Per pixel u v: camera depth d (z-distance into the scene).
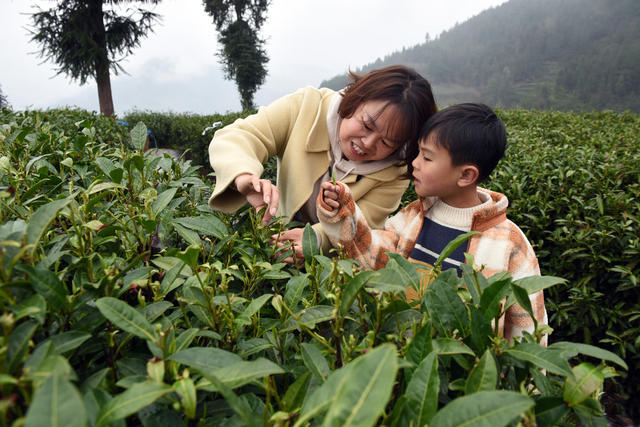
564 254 2.66
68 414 0.38
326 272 0.99
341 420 0.39
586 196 2.92
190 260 0.74
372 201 1.94
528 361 0.69
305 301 0.86
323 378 0.63
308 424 0.55
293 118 1.98
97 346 0.70
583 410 0.63
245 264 1.07
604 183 2.97
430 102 1.60
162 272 0.96
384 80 1.56
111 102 19.45
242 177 1.48
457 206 1.59
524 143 4.54
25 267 0.61
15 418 0.50
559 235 2.77
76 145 1.59
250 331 0.88
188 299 0.77
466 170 1.40
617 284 2.65
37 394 0.39
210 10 30.38
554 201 2.98
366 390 0.40
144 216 1.07
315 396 0.46
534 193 3.21
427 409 0.53
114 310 0.62
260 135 1.87
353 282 0.68
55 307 0.63
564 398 0.62
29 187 1.29
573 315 2.75
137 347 0.77
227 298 0.78
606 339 2.57
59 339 0.59
